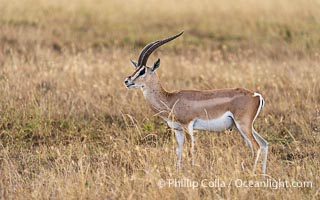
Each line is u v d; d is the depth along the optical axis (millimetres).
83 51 53781
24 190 27266
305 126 35875
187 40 58750
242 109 28844
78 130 36438
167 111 29969
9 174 28531
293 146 33781
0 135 35000
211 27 63156
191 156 30219
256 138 29344
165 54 54156
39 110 37188
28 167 30781
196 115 29438
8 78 42188
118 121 37312
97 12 67062
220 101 29125
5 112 36906
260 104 29141
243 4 69875
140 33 60344
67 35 58156
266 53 53812
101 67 46844
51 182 27297
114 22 64188
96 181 27531
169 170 27125
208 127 29609
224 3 70750
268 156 31578
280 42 57000
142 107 38156
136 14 67625
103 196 26297
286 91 41750
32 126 35781
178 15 67188
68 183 26766
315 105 38438
